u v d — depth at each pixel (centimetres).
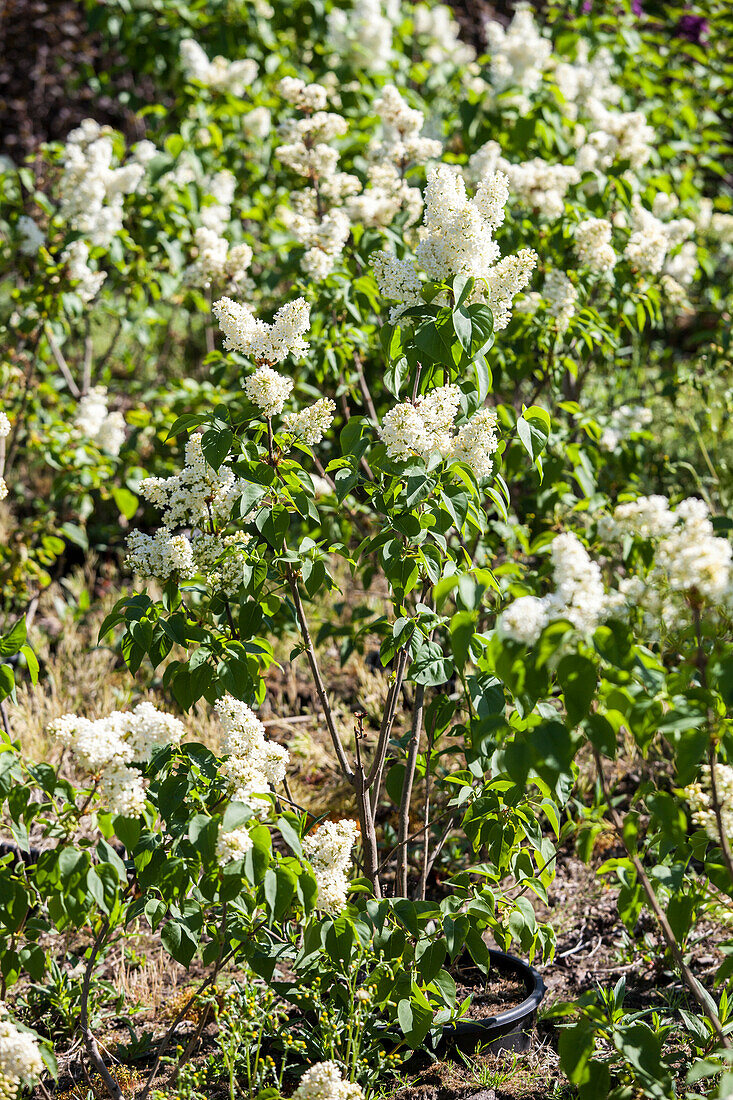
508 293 249
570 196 411
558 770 179
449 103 621
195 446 246
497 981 282
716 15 623
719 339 494
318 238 345
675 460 541
